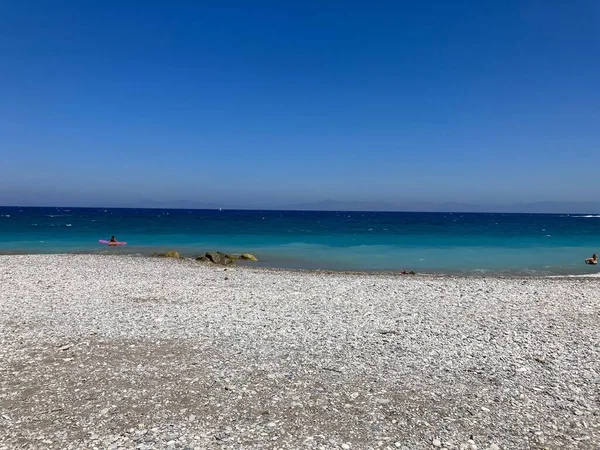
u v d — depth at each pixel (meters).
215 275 22.88
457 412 7.62
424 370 9.47
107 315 13.72
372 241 46.81
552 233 61.88
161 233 54.88
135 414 7.32
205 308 14.99
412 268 28.41
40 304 15.11
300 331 12.28
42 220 86.19
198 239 47.12
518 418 7.45
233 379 8.80
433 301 16.53
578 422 7.34
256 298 16.83
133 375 8.91
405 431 6.97
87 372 9.02
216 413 7.41
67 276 21.27
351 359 10.06
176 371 9.16
